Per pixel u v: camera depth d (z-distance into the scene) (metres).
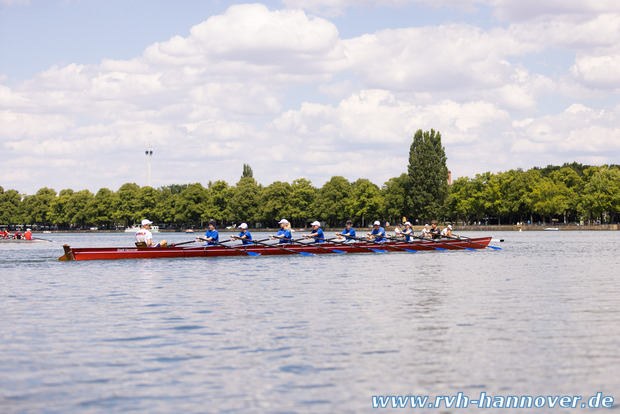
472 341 15.74
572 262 43.44
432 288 26.78
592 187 159.25
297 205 181.88
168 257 44.03
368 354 14.46
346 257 47.12
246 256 46.47
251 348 15.07
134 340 15.97
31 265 39.78
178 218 191.00
